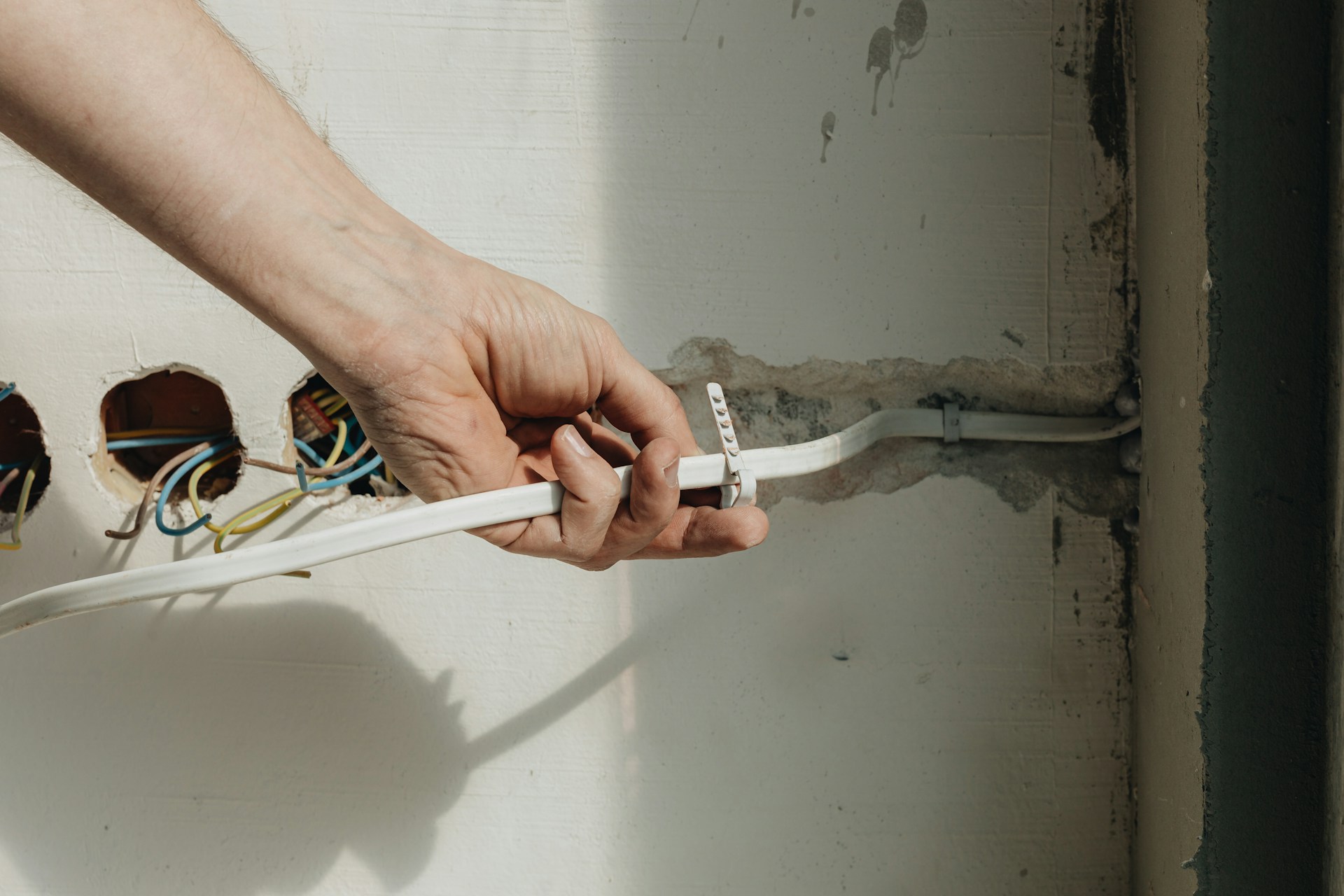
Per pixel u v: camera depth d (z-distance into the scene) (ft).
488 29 2.91
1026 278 2.98
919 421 2.99
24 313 3.01
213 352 3.03
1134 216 2.94
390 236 2.24
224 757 3.22
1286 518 2.24
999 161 2.94
